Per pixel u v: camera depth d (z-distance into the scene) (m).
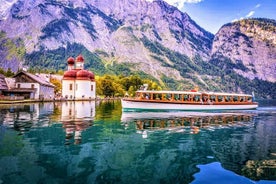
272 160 16.52
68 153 17.03
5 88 92.75
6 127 27.39
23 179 12.49
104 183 12.30
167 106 57.12
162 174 13.67
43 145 19.08
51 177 12.82
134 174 13.57
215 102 63.69
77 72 117.31
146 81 183.12
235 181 12.93
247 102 71.38
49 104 72.31
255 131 28.88
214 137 24.28
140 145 19.97
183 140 22.34
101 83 146.88
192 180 13.00
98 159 15.91
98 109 56.34
